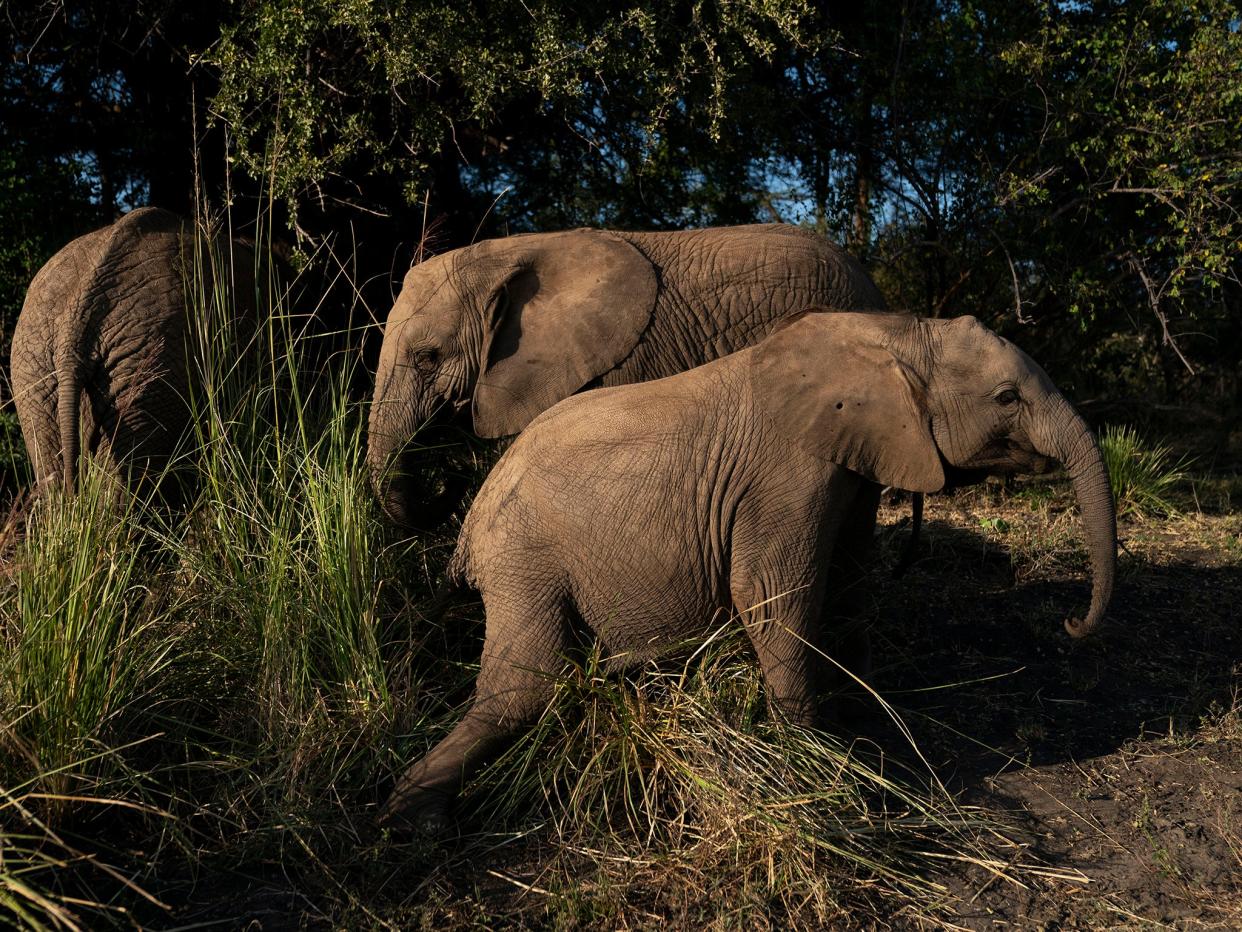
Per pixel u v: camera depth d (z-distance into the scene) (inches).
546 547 138.0
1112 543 136.9
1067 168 335.0
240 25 261.3
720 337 187.0
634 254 187.6
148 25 297.3
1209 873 128.0
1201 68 294.8
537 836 131.4
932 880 125.1
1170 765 154.4
